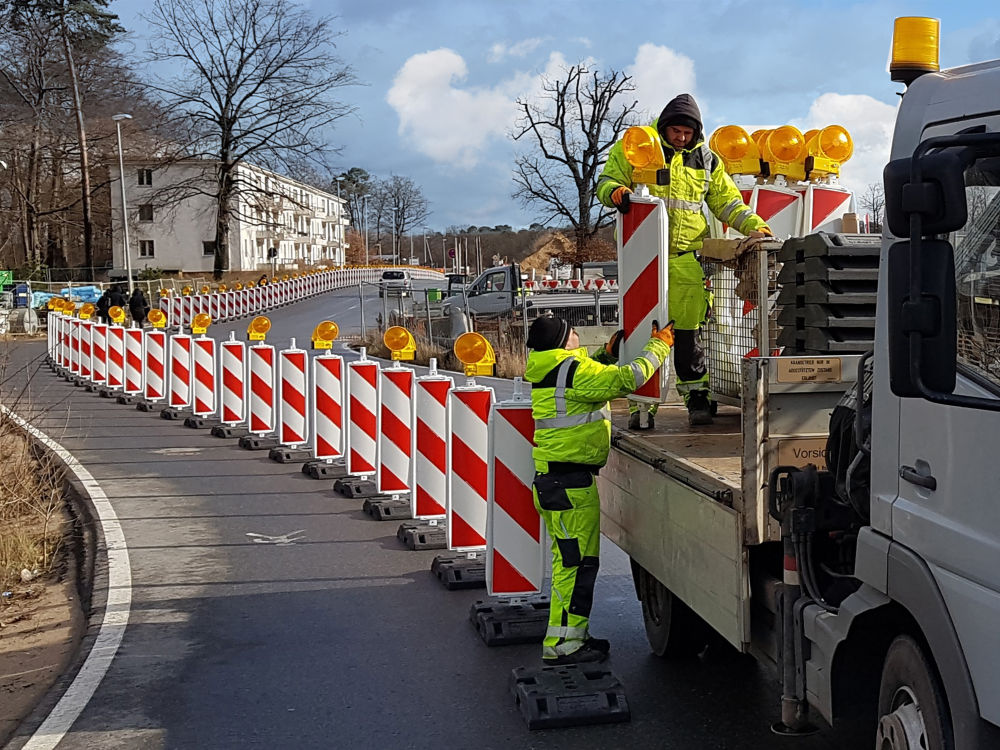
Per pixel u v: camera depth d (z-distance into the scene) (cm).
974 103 317
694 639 577
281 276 7669
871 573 344
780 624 398
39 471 1104
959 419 302
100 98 6762
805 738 496
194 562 867
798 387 405
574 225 4866
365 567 847
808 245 453
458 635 672
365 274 8462
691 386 607
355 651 644
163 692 579
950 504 305
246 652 645
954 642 296
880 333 346
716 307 592
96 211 8188
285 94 5978
